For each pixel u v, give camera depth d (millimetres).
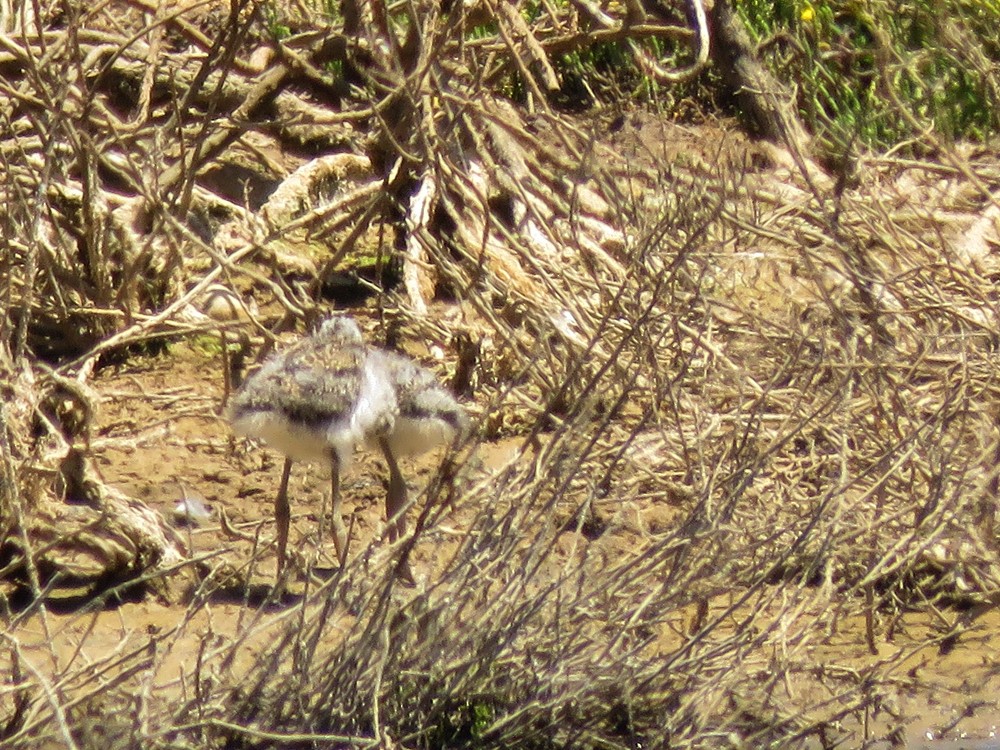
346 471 10492
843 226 12492
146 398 12312
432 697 8141
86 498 10328
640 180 14023
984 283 12539
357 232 13227
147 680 7660
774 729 8453
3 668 8727
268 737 7461
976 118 15914
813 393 11078
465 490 10680
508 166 14148
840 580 9938
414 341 13414
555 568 9805
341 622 8945
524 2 14938
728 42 16422
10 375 10586
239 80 15625
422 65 12336
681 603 8555
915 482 10430
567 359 11562
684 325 11391
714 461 9656
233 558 10242
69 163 13797
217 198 14594
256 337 13305
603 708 8312
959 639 9648
